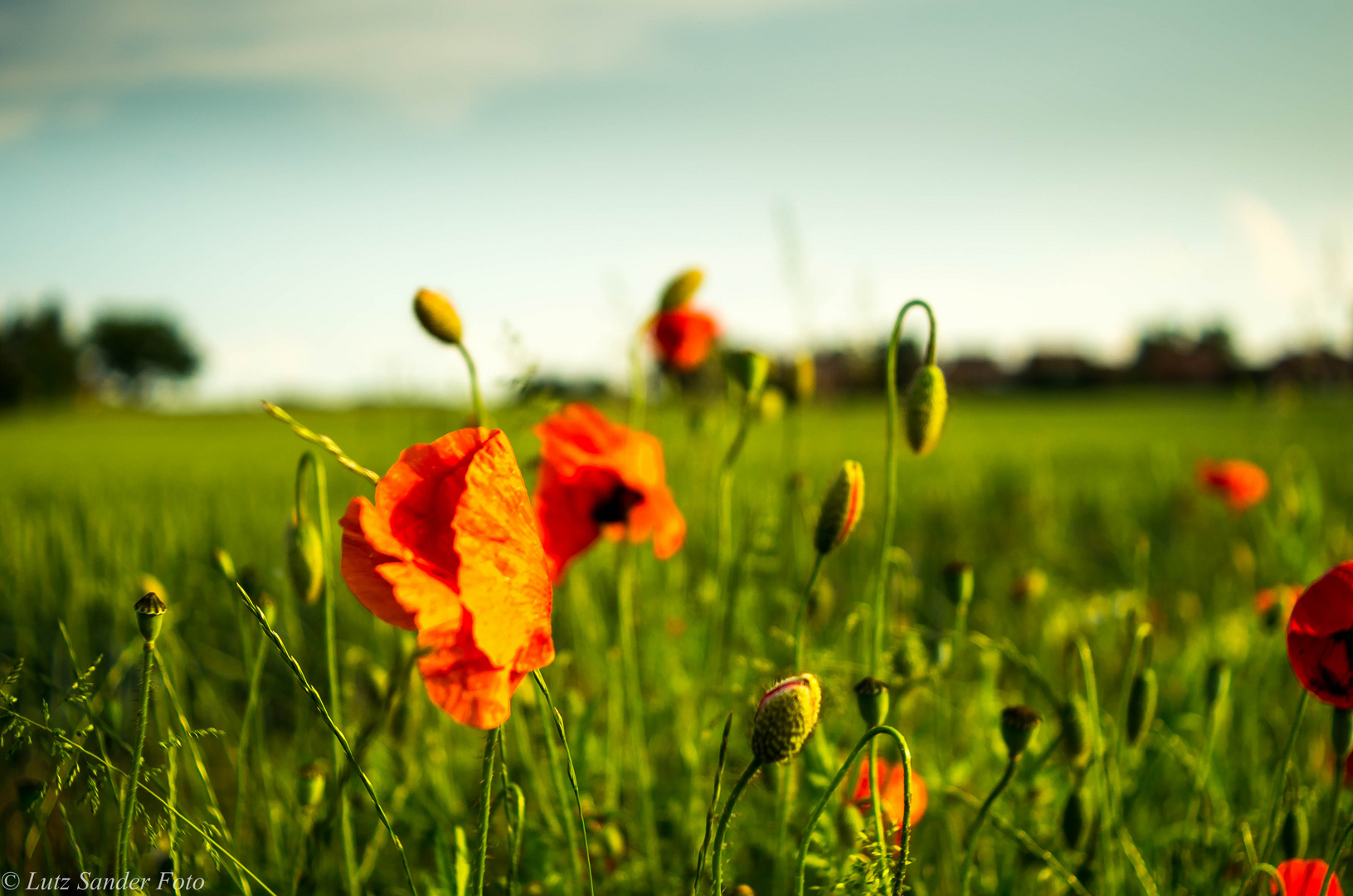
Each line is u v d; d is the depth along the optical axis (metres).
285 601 0.46
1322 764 0.48
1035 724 0.35
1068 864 0.42
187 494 1.03
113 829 0.41
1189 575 0.86
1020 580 0.59
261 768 0.39
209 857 0.39
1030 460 1.66
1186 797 0.49
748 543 0.48
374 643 0.56
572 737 0.44
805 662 0.42
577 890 0.38
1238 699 0.53
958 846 0.42
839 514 0.36
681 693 0.51
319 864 0.39
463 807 0.44
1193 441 2.06
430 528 0.30
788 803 0.38
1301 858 0.37
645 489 0.44
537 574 0.30
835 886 0.35
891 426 0.38
